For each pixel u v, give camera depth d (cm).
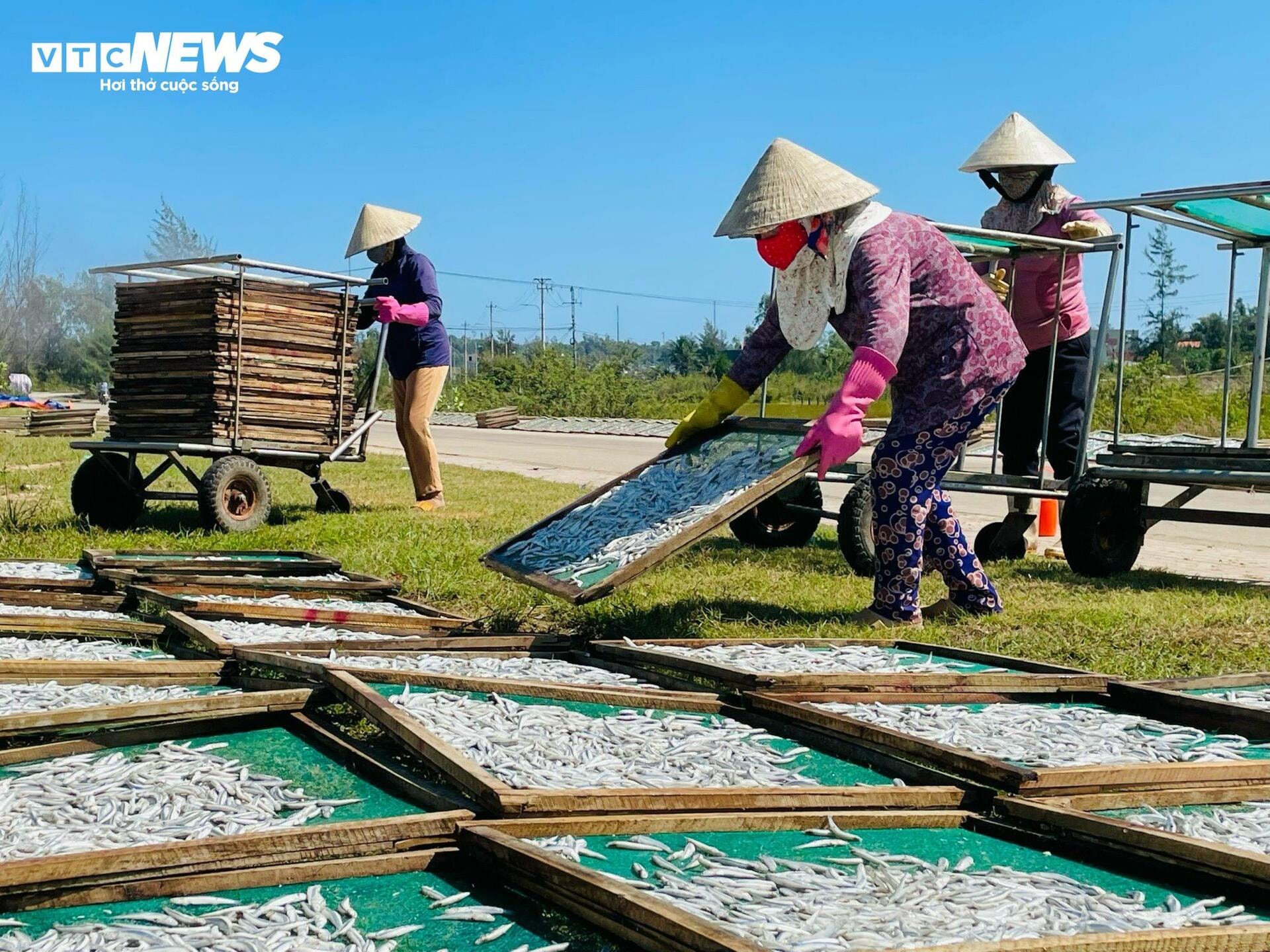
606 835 297
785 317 585
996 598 634
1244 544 1138
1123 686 450
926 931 246
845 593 696
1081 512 812
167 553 732
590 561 554
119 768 335
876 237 547
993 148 845
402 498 1221
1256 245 857
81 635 508
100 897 257
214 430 912
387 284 1041
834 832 310
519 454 2331
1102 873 296
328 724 386
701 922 232
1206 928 245
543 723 377
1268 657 554
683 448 649
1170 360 4106
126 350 957
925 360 574
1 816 298
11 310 6041
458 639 505
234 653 452
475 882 278
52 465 1611
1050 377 812
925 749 360
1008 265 852
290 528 923
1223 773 358
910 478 582
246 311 926
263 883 268
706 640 519
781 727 400
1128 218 811
